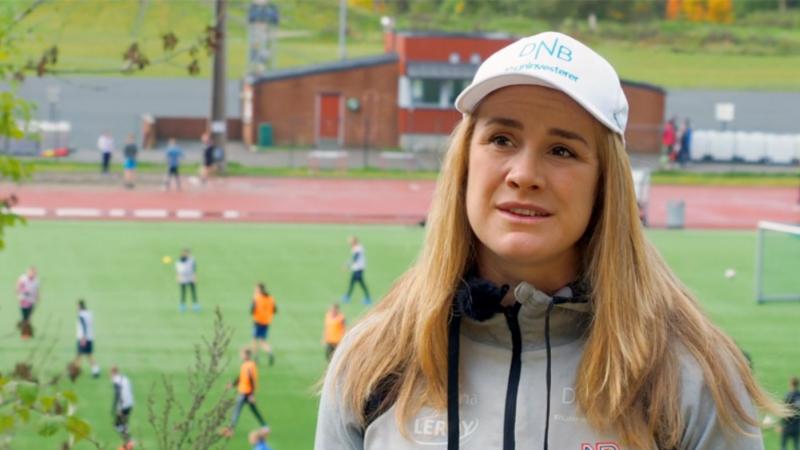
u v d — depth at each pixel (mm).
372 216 47219
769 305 32812
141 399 23172
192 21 56500
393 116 63000
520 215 3324
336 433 3578
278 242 41219
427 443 3412
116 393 20203
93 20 75875
